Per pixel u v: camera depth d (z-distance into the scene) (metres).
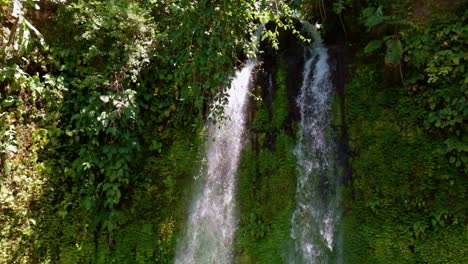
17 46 4.56
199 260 4.70
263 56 5.46
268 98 5.15
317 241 4.46
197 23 4.38
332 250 4.38
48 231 4.45
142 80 4.95
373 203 4.25
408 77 4.35
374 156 4.39
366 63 4.73
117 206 4.71
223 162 5.01
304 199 4.64
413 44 4.20
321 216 4.52
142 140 4.95
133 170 4.84
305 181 4.69
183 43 4.60
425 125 4.16
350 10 5.14
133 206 4.76
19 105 4.49
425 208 4.04
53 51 4.82
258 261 4.54
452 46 4.05
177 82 4.90
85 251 4.52
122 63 4.75
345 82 4.80
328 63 5.02
